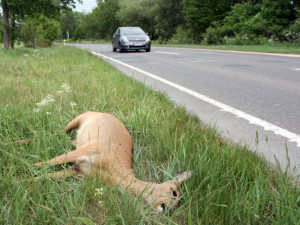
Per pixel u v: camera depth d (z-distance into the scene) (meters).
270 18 26.53
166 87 6.69
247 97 5.72
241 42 26.05
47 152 2.70
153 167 2.63
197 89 6.52
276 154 3.05
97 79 6.41
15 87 5.26
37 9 14.06
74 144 3.17
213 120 4.20
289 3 26.36
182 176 2.13
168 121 3.73
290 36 24.22
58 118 3.74
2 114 3.62
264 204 2.00
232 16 31.98
